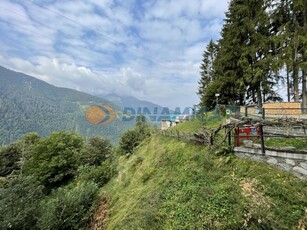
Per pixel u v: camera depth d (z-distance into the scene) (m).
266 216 4.96
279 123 8.03
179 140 14.48
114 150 35.72
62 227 13.02
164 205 7.93
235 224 5.18
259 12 19.31
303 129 8.57
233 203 5.83
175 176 9.83
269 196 5.63
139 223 7.86
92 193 15.88
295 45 16.20
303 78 17.22
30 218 12.99
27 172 27.39
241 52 19.94
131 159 20.98
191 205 6.75
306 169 5.95
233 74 20.44
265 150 7.06
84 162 30.78
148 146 20.03
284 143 8.18
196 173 8.61
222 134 10.61
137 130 32.09
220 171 7.87
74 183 23.06
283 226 4.72
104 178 20.67
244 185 6.39
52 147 27.72
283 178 6.13
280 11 18.28
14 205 13.02
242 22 20.28
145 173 13.06
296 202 5.23
